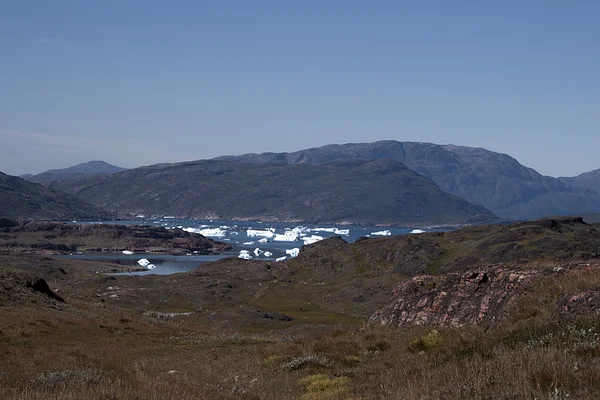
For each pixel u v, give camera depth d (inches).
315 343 1024.9
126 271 7027.6
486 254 3444.9
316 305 3873.0
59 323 1557.6
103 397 654.5
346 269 4773.6
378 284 3880.4
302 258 5654.5
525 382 456.8
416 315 1050.7
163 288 4370.1
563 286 766.5
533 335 613.9
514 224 4020.7
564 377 450.6
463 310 965.2
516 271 934.4
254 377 839.7
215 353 1171.9
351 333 1103.6
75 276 5182.1
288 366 871.7
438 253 4037.9
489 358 597.9
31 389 705.6
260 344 1333.7
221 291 4264.3
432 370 619.8
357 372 765.9
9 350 1096.2
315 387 703.1
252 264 5708.7
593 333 547.2
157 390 702.5
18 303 1736.0
